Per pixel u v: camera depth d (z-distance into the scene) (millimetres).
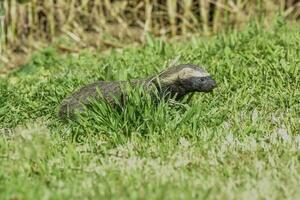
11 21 17703
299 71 12359
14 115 11594
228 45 14758
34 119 11656
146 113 10250
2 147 9922
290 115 10703
